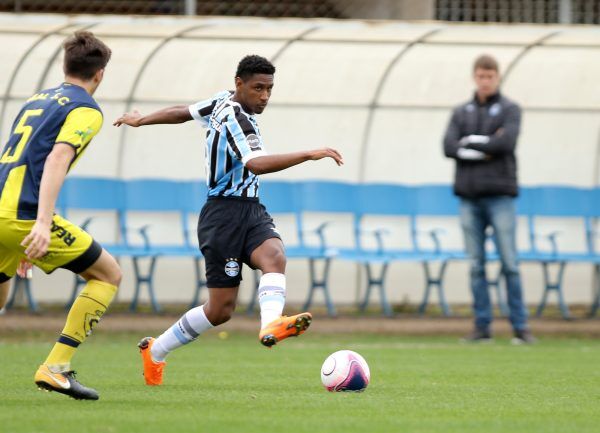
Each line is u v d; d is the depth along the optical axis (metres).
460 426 21.78
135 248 53.78
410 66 59.19
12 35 57.94
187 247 54.38
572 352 43.34
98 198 54.59
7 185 23.44
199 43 58.97
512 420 22.84
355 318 53.44
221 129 27.09
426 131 59.19
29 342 45.19
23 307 55.62
